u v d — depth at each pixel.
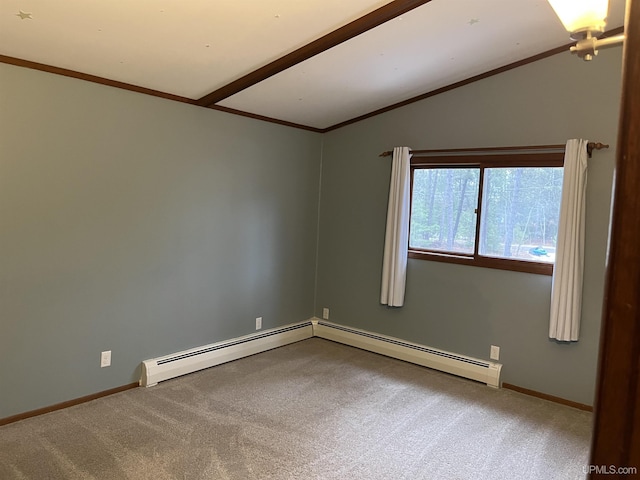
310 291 5.13
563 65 3.48
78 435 2.80
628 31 0.46
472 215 4.04
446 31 3.00
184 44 2.79
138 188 3.43
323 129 4.95
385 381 3.88
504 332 3.85
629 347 0.46
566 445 2.92
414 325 4.39
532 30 3.11
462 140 4.02
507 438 2.99
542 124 3.60
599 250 3.37
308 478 2.46
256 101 3.93
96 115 3.15
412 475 2.54
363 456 2.71
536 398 3.66
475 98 3.92
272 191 4.52
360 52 3.21
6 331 2.83
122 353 3.44
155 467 2.50
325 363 4.27
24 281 2.88
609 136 3.32
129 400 3.31
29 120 2.83
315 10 2.53
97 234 3.22
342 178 4.88
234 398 3.42
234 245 4.20
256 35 2.75
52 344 3.05
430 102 4.18
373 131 4.59
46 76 2.89
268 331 4.60
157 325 3.65
